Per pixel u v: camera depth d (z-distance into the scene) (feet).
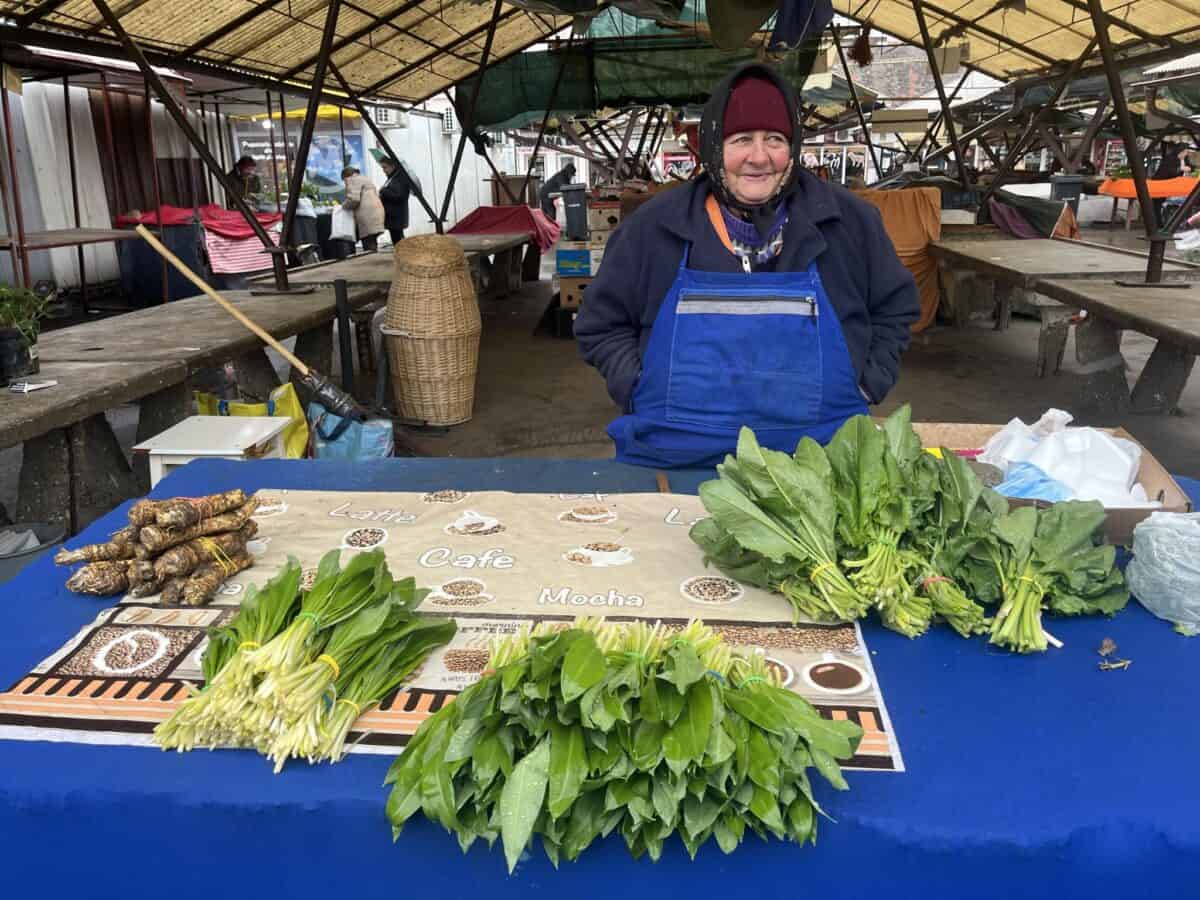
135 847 3.59
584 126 48.08
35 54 25.02
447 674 4.26
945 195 31.24
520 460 7.59
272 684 3.69
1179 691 4.14
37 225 31.07
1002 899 3.37
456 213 68.39
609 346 7.59
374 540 5.82
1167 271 18.38
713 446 7.14
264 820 3.50
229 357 13.11
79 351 12.59
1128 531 5.38
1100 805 3.42
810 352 6.90
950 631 4.69
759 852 3.39
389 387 20.52
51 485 11.18
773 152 6.70
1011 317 30.48
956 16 33.47
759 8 18.40
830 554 4.66
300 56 27.43
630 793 3.22
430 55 33.19
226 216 35.99
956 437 7.41
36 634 4.76
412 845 3.47
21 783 3.59
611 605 4.90
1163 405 18.63
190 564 5.04
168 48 22.76
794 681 4.21
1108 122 48.55
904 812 3.39
